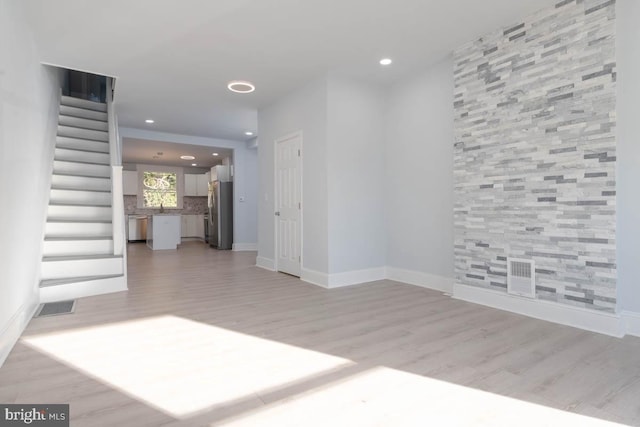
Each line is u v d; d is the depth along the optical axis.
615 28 2.56
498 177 3.28
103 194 4.75
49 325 2.82
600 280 2.64
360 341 2.48
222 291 4.02
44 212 3.99
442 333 2.64
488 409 1.63
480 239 3.44
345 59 3.85
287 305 3.43
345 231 4.39
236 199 8.16
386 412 1.61
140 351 2.30
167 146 7.75
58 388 1.82
